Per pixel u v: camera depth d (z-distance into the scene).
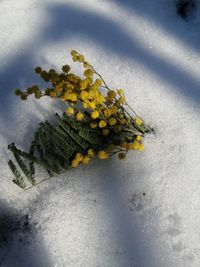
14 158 0.29
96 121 0.28
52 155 0.27
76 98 0.25
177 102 0.29
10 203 0.28
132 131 0.28
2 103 0.32
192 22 0.32
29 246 0.26
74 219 0.26
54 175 0.28
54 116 0.30
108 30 0.34
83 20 0.35
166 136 0.28
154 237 0.25
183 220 0.25
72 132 0.27
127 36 0.33
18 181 0.27
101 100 0.25
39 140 0.28
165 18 0.33
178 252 0.24
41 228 0.27
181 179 0.26
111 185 0.27
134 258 0.25
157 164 0.27
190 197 0.26
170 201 0.26
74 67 0.32
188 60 0.31
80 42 0.34
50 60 0.33
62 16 0.36
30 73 0.33
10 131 0.31
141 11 0.34
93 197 0.27
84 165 0.28
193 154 0.27
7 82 0.33
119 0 0.35
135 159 0.28
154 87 0.30
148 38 0.33
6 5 0.37
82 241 0.26
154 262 0.24
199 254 0.24
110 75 0.32
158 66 0.31
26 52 0.34
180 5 0.33
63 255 0.26
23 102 0.32
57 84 0.25
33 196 0.28
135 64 0.32
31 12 0.37
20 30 0.36
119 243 0.25
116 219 0.26
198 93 0.29
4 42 0.35
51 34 0.35
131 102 0.30
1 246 0.27
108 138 0.28
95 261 0.25
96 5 0.35
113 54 0.32
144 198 0.26
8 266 0.26
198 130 0.28
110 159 0.28
